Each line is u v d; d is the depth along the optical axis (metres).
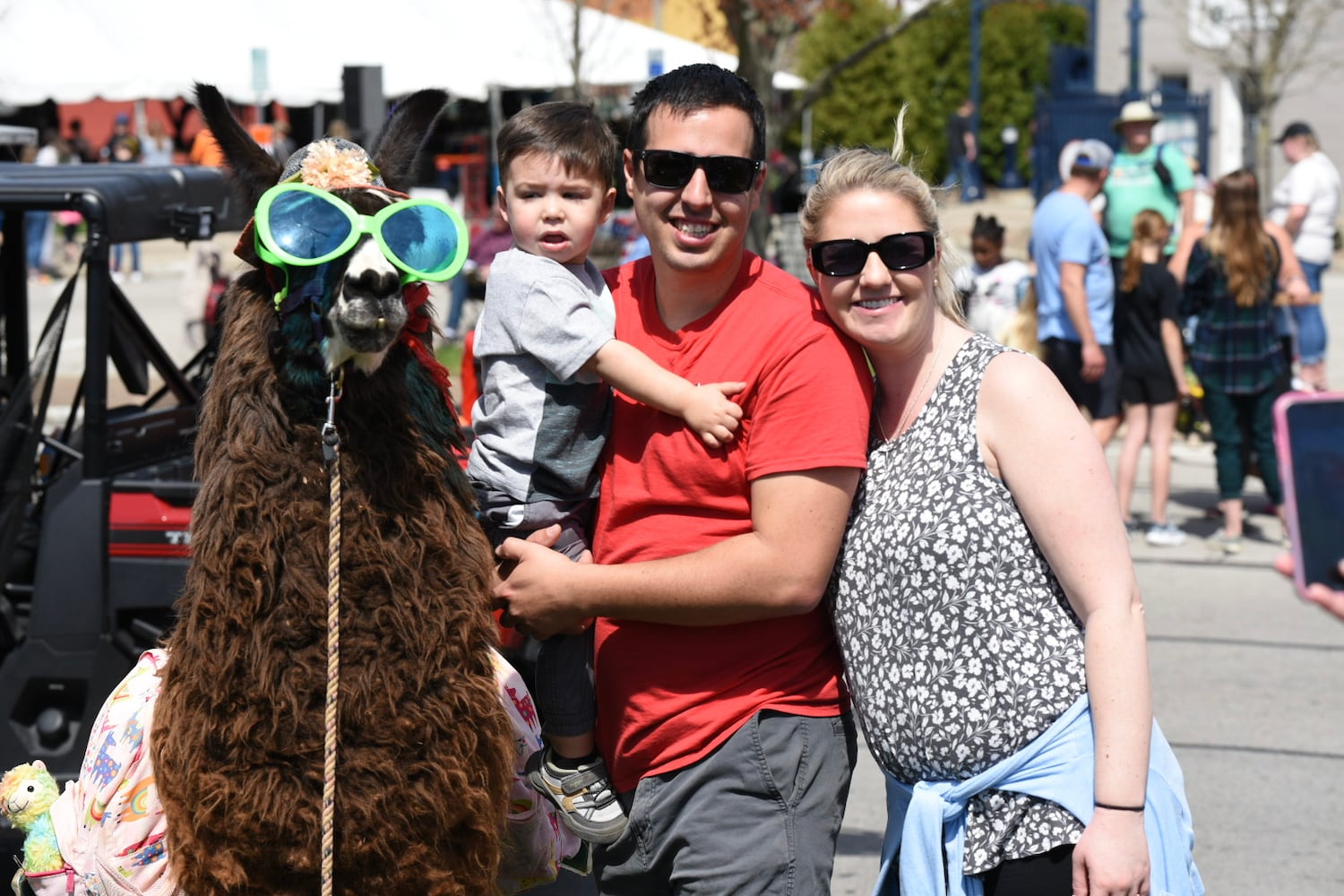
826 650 2.96
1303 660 7.00
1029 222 24.27
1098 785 2.53
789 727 2.86
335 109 17.55
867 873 4.88
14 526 4.62
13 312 5.79
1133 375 9.02
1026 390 2.63
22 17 15.09
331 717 2.45
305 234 2.50
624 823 2.98
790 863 2.84
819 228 2.77
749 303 2.87
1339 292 19.12
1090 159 8.64
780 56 12.84
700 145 2.78
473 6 15.04
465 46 14.72
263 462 2.54
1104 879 2.48
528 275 2.96
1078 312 8.62
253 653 2.49
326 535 2.54
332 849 2.46
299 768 2.48
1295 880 4.74
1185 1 21.61
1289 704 6.42
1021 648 2.62
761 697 2.85
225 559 2.52
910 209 2.74
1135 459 9.13
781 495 2.72
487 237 14.43
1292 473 2.36
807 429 2.72
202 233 5.09
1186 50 21.42
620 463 2.93
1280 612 7.80
